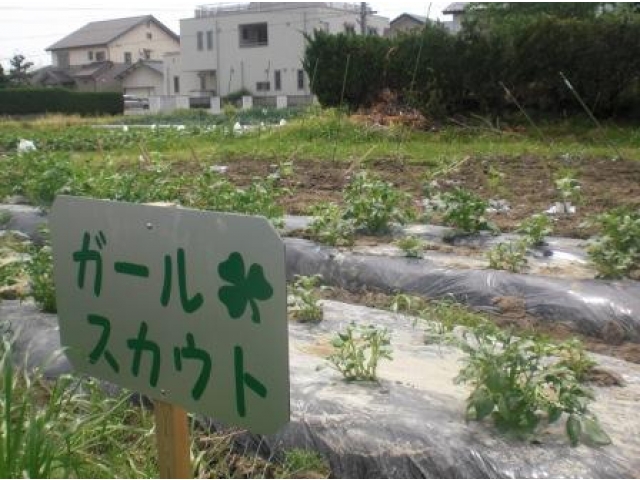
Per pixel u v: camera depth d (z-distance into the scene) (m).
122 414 3.61
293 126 16.70
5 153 15.81
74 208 2.39
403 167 11.47
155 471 3.09
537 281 5.41
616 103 16.55
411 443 3.19
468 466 3.06
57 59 69.12
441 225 7.32
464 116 17.30
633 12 19.64
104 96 41.44
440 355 4.33
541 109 16.92
